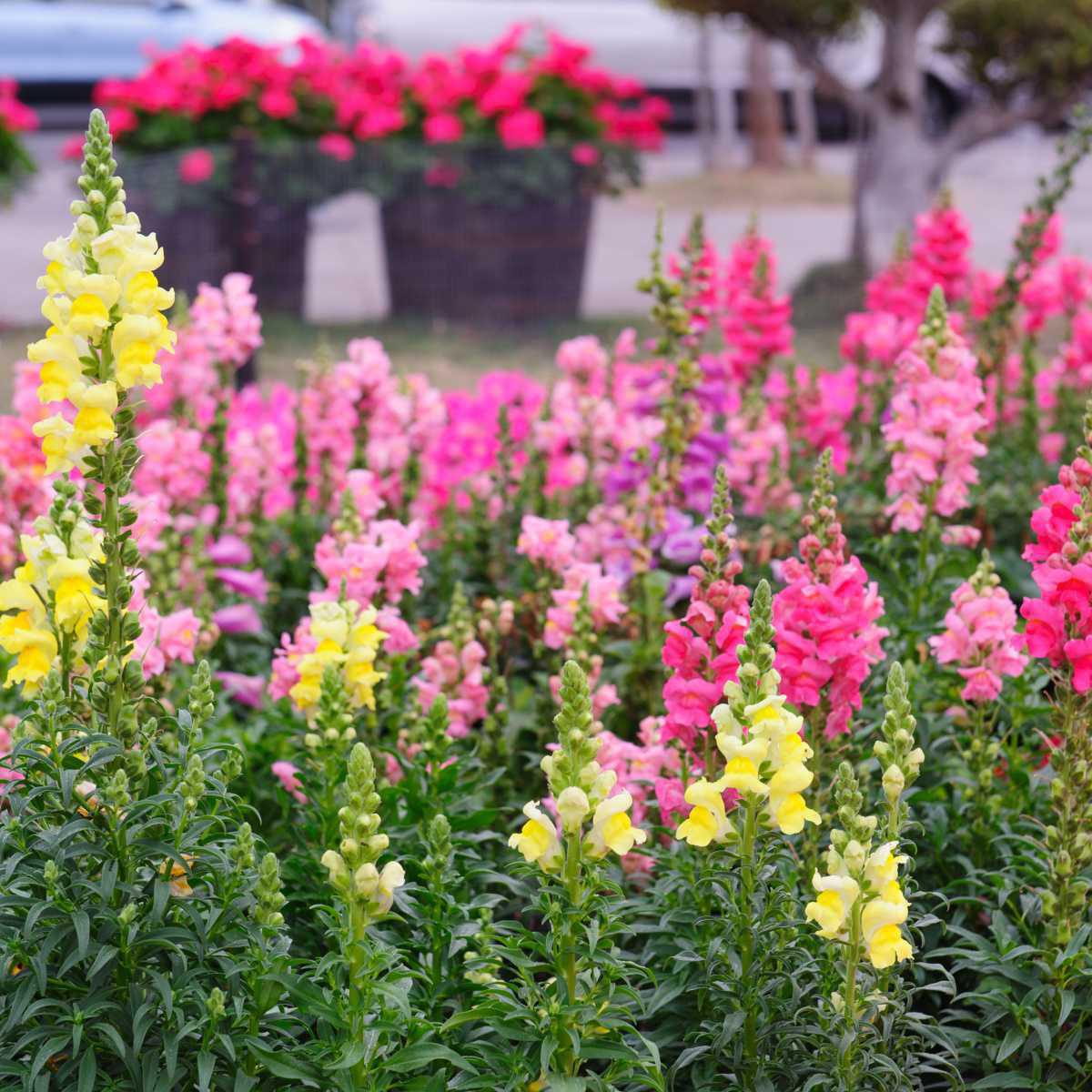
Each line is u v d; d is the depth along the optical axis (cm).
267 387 1202
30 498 580
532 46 2308
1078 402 758
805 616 382
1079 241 1870
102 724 329
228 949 325
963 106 2542
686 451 600
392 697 480
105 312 319
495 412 716
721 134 2728
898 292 732
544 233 1490
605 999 319
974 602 425
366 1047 316
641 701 537
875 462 634
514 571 642
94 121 326
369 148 1476
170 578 525
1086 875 385
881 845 312
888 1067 323
